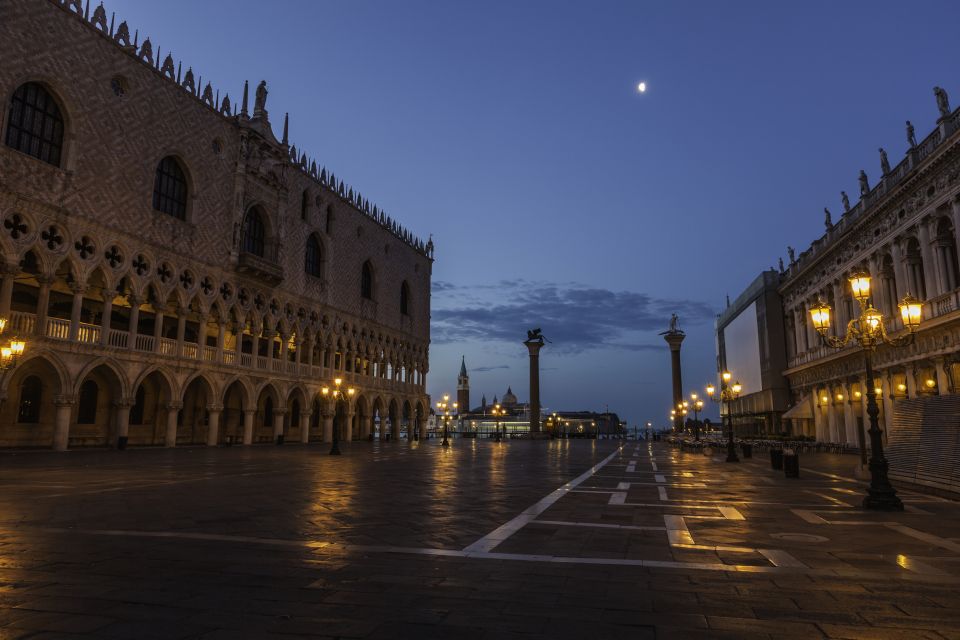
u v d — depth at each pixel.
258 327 55.59
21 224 36.03
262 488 17.84
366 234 76.25
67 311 47.59
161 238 45.44
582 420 170.62
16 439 39.53
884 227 44.50
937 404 20.84
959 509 14.42
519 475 24.06
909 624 5.78
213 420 49.56
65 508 13.23
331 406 65.19
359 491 17.39
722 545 9.71
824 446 49.75
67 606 6.17
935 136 37.47
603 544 9.74
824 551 9.27
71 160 38.91
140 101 44.44
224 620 5.78
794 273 66.69
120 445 41.44
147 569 7.77
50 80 37.88
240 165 54.09
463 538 10.19
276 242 58.59
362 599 6.54
